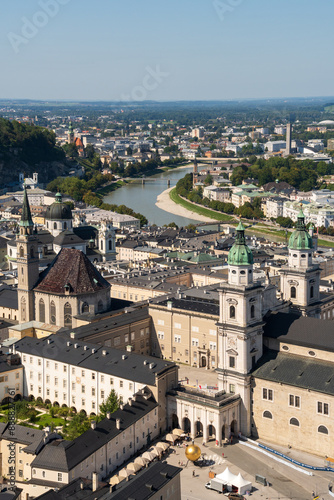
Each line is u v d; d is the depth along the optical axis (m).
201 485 192.50
